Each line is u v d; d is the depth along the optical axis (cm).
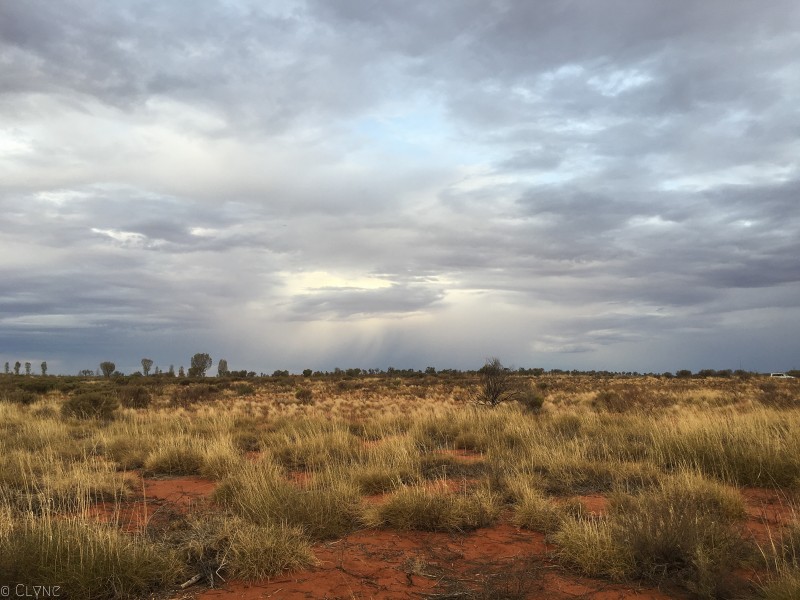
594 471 1023
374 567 597
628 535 591
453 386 5756
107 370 8550
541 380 6656
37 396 3697
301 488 869
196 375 8288
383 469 1010
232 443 1424
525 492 819
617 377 8725
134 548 570
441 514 737
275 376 9175
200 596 524
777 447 1009
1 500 814
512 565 598
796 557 565
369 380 7519
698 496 776
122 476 1034
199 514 781
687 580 527
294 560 588
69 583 509
